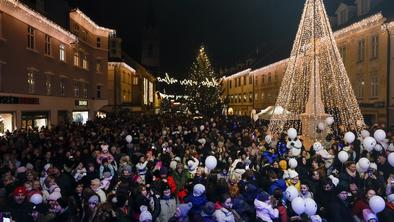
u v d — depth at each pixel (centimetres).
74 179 1022
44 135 1838
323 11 1962
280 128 2114
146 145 1566
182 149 1499
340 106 2494
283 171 1022
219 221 709
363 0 3136
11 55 2433
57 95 3266
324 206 792
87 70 4234
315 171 977
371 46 2909
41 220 735
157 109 9331
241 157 1245
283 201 845
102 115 4731
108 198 827
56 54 3247
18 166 1191
